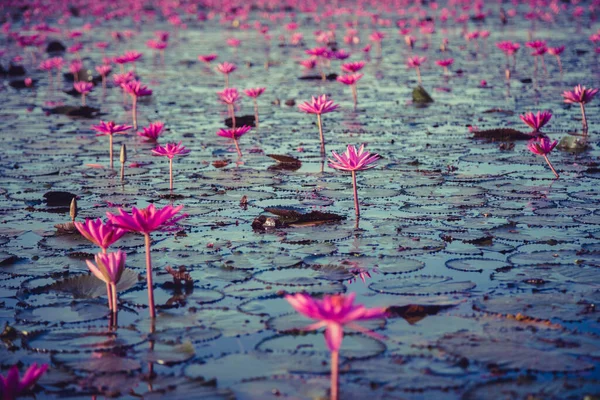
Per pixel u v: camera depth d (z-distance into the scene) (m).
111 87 19.19
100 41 32.16
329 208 7.58
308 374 4.07
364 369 4.11
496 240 6.40
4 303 5.24
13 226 7.14
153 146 11.26
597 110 13.66
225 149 10.93
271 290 5.36
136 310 5.08
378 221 7.05
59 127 13.13
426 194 8.02
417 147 10.75
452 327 4.64
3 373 4.15
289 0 55.69
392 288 5.32
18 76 21.73
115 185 8.72
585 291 5.18
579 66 20.75
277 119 13.69
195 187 8.53
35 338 4.62
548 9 46.12
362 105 15.20
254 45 29.89
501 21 37.84
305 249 6.27
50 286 5.54
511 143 10.63
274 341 4.52
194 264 5.96
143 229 4.69
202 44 30.67
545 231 6.61
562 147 10.34
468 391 3.82
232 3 54.66
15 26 39.25
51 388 3.99
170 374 4.11
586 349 4.26
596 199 7.64
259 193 8.23
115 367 4.21
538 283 5.36
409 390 3.86
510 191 8.05
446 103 15.15
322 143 10.57
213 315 4.94
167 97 16.97
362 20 42.44
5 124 13.45
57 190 8.52
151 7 54.41
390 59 24.45
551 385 3.86
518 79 18.61
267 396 3.83
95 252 6.34
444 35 32.56
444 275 5.58
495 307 4.91
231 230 6.88
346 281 5.52
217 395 3.82
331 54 19.73
